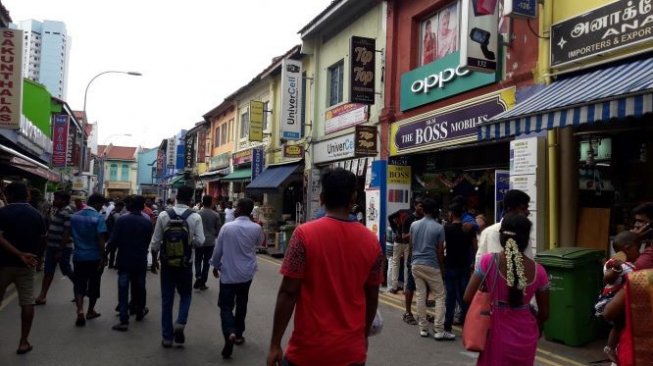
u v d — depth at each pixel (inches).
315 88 684.7
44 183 832.3
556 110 247.4
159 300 360.8
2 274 229.8
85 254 289.6
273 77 845.2
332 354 109.3
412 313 334.0
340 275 113.7
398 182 502.0
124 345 249.1
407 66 493.0
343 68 622.5
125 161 3152.1
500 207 343.3
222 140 1200.8
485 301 141.4
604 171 301.0
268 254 700.7
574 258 257.0
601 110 226.4
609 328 271.1
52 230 345.7
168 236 246.7
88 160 1870.1
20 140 697.0
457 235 282.5
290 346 113.8
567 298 259.8
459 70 410.6
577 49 303.6
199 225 259.0
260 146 893.2
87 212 294.8
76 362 222.2
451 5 446.9
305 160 702.5
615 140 298.2
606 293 200.1
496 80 370.3
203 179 1348.4
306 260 113.1
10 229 229.8
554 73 321.1
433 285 277.3
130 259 281.3
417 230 282.7
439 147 431.8
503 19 363.6
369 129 523.2
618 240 199.9
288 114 685.9
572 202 307.1
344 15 609.9
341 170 121.6
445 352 250.2
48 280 344.8
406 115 491.8
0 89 490.6
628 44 271.9
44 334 266.2
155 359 228.7
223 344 255.6
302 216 706.2
